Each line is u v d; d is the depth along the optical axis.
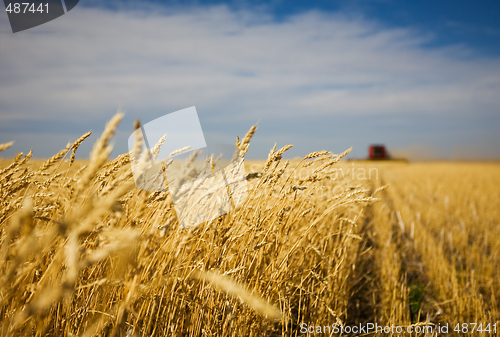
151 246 1.23
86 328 1.48
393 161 53.12
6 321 1.05
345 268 3.57
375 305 3.53
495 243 6.81
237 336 2.02
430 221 8.96
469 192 15.20
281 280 2.24
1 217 1.45
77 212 0.71
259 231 2.09
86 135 1.56
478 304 3.64
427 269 5.38
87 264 0.73
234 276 1.87
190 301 1.70
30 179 1.54
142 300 1.63
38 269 1.32
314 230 2.88
